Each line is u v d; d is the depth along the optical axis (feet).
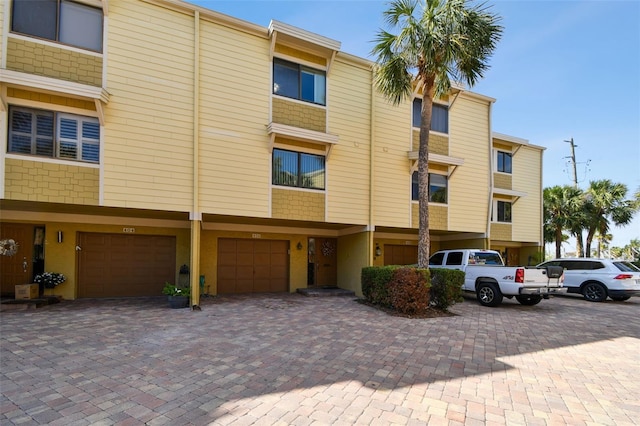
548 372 17.01
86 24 29.45
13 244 32.42
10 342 20.40
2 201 27.53
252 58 35.83
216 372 16.10
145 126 30.94
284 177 37.32
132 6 31.01
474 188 50.52
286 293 44.73
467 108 50.55
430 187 47.42
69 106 28.32
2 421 11.41
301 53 38.68
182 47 32.78
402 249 56.75
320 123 39.22
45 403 12.74
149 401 13.00
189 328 24.49
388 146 43.55
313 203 38.47
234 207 34.22
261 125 35.88
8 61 26.40
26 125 27.27
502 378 16.07
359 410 12.51
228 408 12.50
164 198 31.40
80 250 37.06
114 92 29.89
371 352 19.54
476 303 39.22
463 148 49.75
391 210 43.21
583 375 16.69
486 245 51.42
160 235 40.24
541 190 63.16
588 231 71.61
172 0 32.19
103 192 29.25
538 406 13.20
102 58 29.66
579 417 12.38
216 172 33.63
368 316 29.84
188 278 40.75
